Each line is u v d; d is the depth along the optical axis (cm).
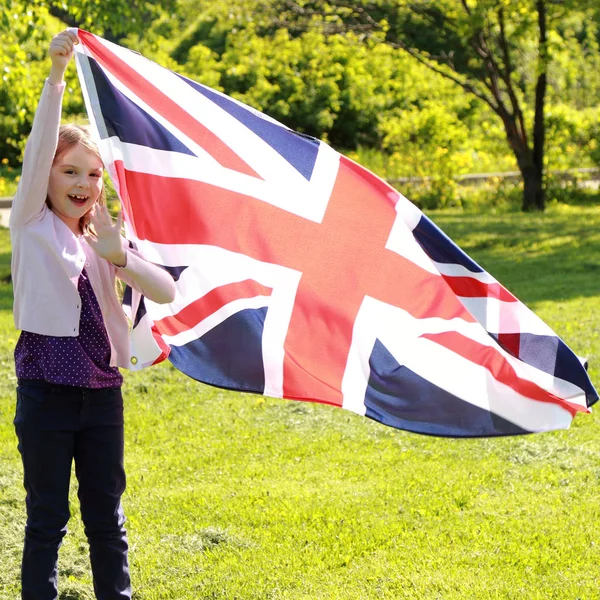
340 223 433
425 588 470
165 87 422
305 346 428
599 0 2359
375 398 430
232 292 423
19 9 1559
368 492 610
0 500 597
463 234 2122
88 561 509
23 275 381
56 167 384
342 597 460
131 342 394
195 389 874
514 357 429
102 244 369
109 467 390
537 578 480
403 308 433
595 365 916
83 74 407
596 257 1734
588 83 3662
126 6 1694
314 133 3841
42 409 377
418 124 3025
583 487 616
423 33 3481
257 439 731
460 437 432
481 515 571
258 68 3816
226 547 525
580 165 3062
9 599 464
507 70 2630
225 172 425
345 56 3594
